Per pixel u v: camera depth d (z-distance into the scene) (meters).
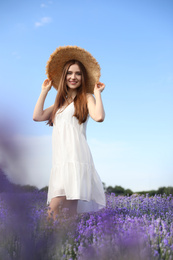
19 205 1.60
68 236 2.06
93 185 2.96
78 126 3.01
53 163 2.95
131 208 3.46
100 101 2.98
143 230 1.98
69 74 3.20
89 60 3.23
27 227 1.73
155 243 1.79
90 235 2.09
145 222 2.28
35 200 3.33
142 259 1.53
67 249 1.82
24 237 1.69
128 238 1.68
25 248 1.64
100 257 1.57
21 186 1.33
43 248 1.68
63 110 3.07
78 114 3.01
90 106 3.08
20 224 1.69
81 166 2.85
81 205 3.08
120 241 1.64
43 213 2.58
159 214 3.04
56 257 1.66
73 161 2.83
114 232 1.97
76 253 1.78
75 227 2.25
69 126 2.97
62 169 2.83
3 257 1.68
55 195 2.80
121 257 1.55
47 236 1.85
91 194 2.94
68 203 2.86
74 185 2.77
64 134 2.94
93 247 1.68
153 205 3.40
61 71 3.38
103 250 1.59
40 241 1.73
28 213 1.74
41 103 3.23
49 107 3.33
